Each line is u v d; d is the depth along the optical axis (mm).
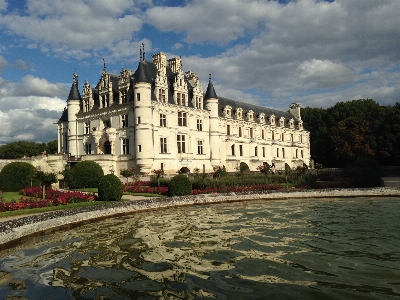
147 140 53031
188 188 35750
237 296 9000
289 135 95125
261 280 10164
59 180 45500
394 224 19016
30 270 11664
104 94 60406
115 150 57781
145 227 19234
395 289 9367
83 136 63719
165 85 58125
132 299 8898
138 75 53688
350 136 79438
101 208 23000
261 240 15359
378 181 39250
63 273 11180
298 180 43250
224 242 15047
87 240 16156
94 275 10859
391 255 12734
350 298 8789
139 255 13086
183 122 60906
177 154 58812
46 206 25484
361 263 11742
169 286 9750
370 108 94688
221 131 70938
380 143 76188
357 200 31781
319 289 9414
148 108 53438
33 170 37625
